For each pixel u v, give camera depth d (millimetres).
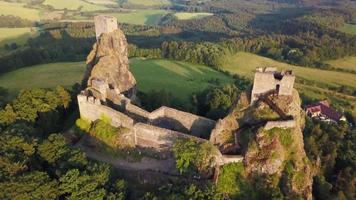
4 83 118375
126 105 74625
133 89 92688
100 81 78312
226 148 64188
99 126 72125
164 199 55594
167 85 119500
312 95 137875
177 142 62312
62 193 55031
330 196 69438
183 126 71812
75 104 88688
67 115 85750
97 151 70250
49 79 121625
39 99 80750
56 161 61094
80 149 65250
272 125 61406
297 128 63531
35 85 115438
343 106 131375
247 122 65250
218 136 65312
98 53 90938
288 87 62625
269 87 63781
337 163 83250
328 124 101250
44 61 146625
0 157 58062
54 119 80625
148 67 141750
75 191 54125
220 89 110188
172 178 62188
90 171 57812
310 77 156000
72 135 74125
